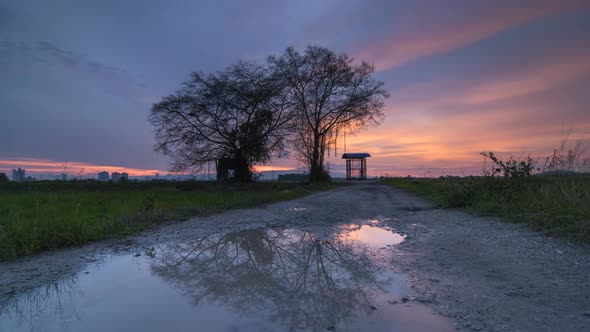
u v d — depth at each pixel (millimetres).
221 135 30125
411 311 3121
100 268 4812
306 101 37375
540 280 3881
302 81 36562
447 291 3617
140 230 7809
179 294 3721
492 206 9305
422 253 5332
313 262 4965
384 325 2846
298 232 7508
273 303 3408
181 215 10016
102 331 2848
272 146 30609
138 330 2852
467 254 5168
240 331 2791
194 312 3213
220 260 5188
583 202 6609
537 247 5398
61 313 3252
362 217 9812
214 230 7809
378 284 3918
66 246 6227
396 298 3461
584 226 5730
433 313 3068
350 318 3004
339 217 9836
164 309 3303
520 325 2779
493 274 4156
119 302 3500
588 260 4613
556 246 5406
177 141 29422
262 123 30500
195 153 29844
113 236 7090
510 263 4602
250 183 29188
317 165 38312
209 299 3551
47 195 15727
